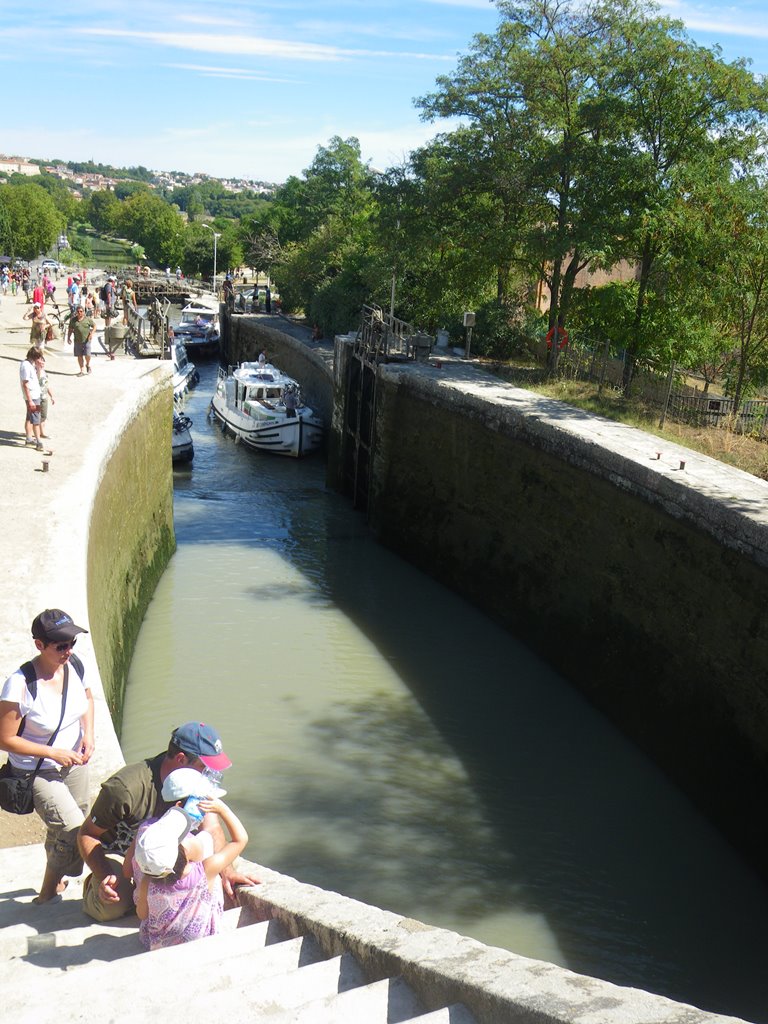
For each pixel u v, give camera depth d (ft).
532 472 62.44
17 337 95.86
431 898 35.70
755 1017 31.04
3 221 366.02
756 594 41.73
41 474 45.68
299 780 42.96
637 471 51.21
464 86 83.10
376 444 81.30
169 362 81.97
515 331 94.22
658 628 49.14
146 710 47.85
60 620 15.61
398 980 13.03
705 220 71.20
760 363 76.18
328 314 134.31
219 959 13.87
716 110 71.87
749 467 53.42
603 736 49.75
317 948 14.73
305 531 82.23
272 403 109.19
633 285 84.58
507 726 50.06
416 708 51.13
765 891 37.83
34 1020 11.87
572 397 69.87
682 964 33.32
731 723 42.63
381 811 41.11
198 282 344.90
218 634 58.59
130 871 14.99
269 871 17.29
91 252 595.88
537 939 33.99
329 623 62.08
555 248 75.36
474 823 40.88
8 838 19.65
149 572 63.67
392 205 90.12
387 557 77.71
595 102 75.20
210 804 14.66
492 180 82.12
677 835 41.29
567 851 39.45
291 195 222.28
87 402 62.23
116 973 13.25
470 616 65.98
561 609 58.23
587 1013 10.64
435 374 78.07
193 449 101.76
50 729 15.80
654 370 81.51
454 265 92.58
